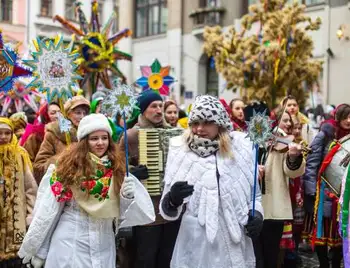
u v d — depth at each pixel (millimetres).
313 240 5180
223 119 3523
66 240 3383
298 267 5906
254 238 3457
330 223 5211
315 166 5230
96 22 9539
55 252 3377
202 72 21859
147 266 4316
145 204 3559
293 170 4574
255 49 9953
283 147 4719
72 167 3400
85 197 3412
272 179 4785
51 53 4523
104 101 3484
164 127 4613
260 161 4883
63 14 31062
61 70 4551
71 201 3449
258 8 10344
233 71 10062
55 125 4930
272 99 9844
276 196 4773
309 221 5551
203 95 3633
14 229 4465
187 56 22250
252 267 3594
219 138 3525
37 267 3424
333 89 16797
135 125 4738
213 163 3486
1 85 4957
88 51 9289
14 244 4449
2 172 4500
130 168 3951
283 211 4770
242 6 19797
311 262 6152
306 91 10422
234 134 3674
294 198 5230
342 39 16562
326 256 5391
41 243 3389
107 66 9492
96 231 3445
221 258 3420
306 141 5941
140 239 4324
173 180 3525
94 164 3445
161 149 4320
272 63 9688
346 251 4117
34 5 30250
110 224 3537
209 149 3500
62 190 3377
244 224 3469
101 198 3438
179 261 3523
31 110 9414
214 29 10555
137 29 25062
